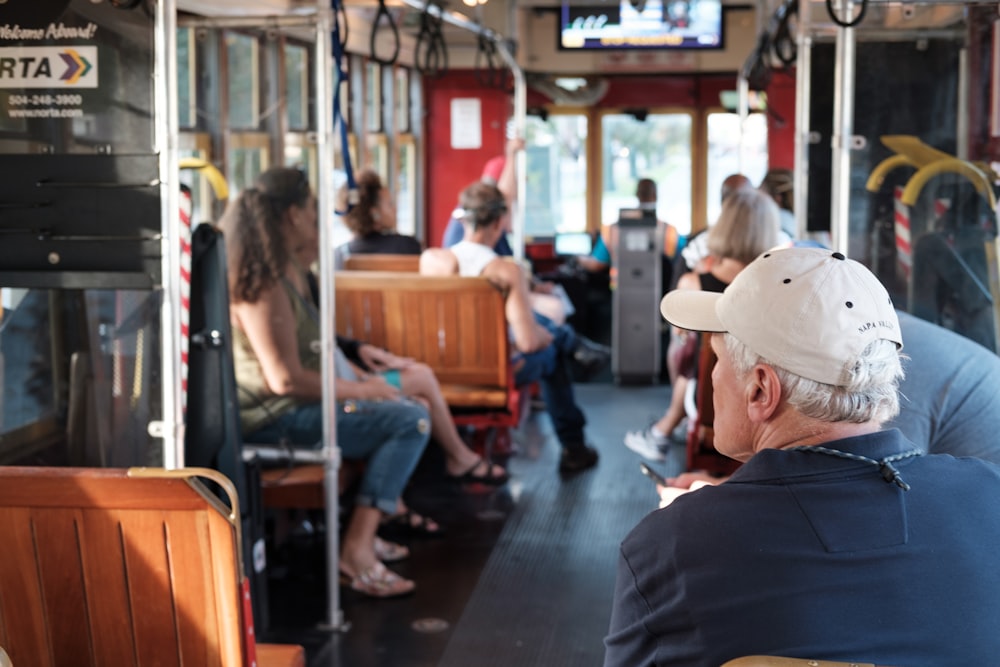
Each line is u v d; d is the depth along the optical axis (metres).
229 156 5.50
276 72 5.27
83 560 2.52
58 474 2.44
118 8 3.22
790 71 7.53
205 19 4.38
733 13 12.15
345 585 4.98
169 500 2.44
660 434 6.88
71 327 3.41
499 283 6.09
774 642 1.74
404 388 5.87
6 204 3.30
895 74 3.73
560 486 6.58
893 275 3.79
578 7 12.26
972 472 1.87
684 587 1.80
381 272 6.86
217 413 3.78
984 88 3.71
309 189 4.51
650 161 12.83
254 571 3.98
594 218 12.90
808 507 1.79
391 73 9.99
